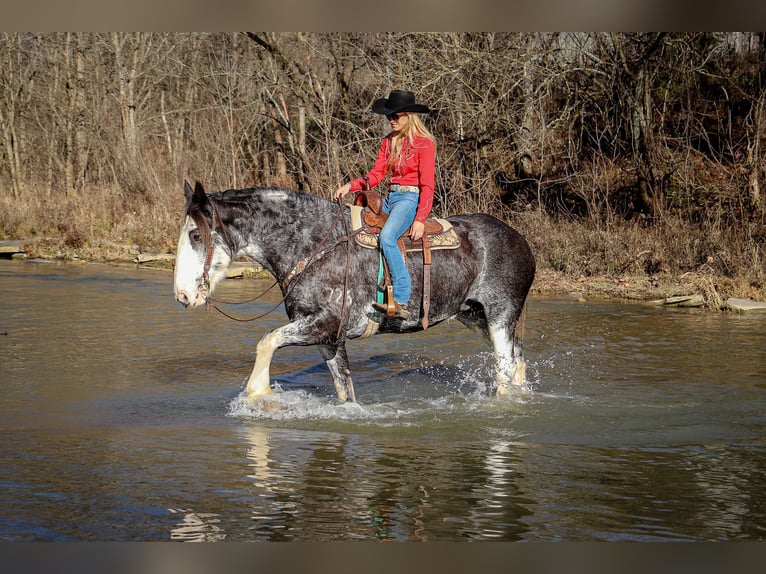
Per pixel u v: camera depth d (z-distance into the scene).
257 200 7.17
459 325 12.31
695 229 18.19
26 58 36.56
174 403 7.87
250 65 27.05
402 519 5.18
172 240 23.00
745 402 8.03
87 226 24.89
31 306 13.88
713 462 6.34
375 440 6.80
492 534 4.98
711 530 5.07
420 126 7.29
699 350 10.50
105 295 15.37
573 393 8.34
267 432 6.97
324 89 24.75
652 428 7.21
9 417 7.34
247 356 10.07
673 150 22.41
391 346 10.83
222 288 16.41
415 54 21.41
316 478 5.88
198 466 6.11
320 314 7.20
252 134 28.92
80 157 32.81
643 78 21.03
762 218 17.78
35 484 5.71
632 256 17.44
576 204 22.44
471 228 7.81
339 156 22.97
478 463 6.25
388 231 7.19
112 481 5.78
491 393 8.34
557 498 5.54
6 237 26.12
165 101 35.53
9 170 35.69
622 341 11.12
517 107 21.78
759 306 13.80
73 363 9.54
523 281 7.91
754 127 20.22
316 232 7.21
